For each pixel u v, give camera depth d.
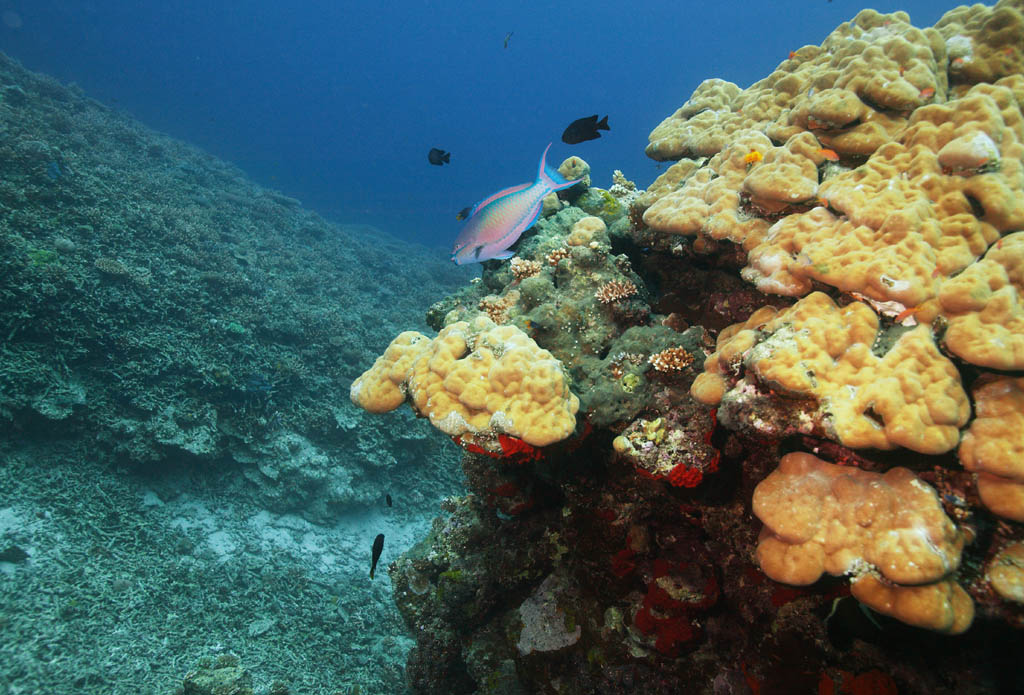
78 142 15.67
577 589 4.41
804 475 2.54
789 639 2.92
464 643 5.51
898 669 2.62
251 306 12.60
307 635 8.09
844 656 2.76
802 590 2.85
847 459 2.53
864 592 2.27
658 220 3.61
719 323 3.77
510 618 5.05
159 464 9.41
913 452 2.43
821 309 2.67
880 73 2.99
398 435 11.82
